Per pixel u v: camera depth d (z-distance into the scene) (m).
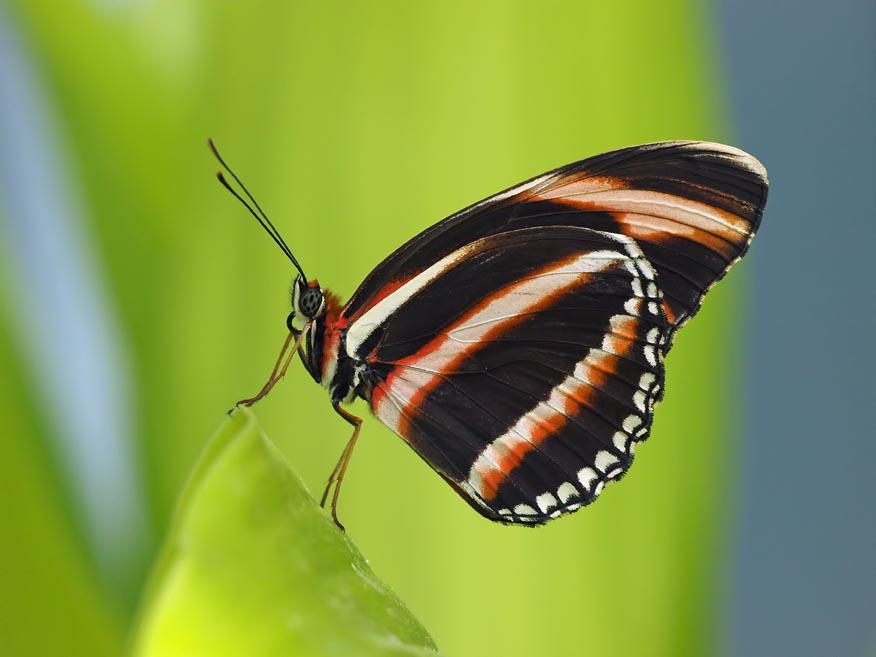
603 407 0.37
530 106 0.37
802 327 0.40
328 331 0.36
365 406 0.37
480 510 0.36
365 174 0.36
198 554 0.20
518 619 0.36
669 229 0.37
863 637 0.40
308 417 0.36
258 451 0.25
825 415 0.40
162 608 0.19
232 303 0.36
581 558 0.36
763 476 0.40
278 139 0.36
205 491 0.22
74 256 0.35
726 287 0.37
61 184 0.35
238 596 0.21
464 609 0.36
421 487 0.37
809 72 0.39
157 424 0.35
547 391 0.37
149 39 0.35
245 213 0.36
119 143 0.35
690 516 0.36
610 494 0.36
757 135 0.39
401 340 0.37
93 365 0.35
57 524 0.35
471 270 0.37
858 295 0.40
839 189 0.40
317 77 0.36
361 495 0.37
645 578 0.36
